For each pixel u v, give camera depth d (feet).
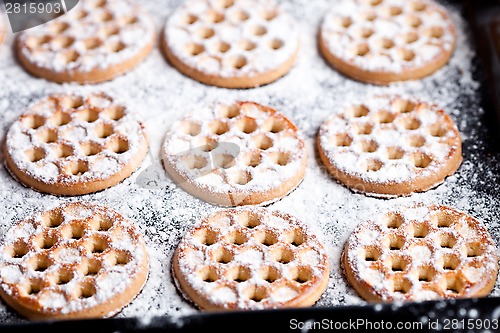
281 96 1.91
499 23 1.97
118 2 2.04
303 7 2.07
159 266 1.69
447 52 1.94
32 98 1.90
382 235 1.69
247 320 1.53
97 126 1.83
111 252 1.67
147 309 1.64
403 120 1.85
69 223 1.71
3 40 2.00
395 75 1.91
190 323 1.52
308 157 1.82
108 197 1.77
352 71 1.93
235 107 1.86
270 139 1.81
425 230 1.70
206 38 2.00
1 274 1.65
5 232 1.72
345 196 1.77
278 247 1.67
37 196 1.77
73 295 1.63
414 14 2.01
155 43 2.00
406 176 1.76
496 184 1.78
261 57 1.93
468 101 1.89
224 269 1.65
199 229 1.70
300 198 1.77
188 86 1.92
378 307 1.54
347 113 1.86
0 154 1.82
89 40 1.97
